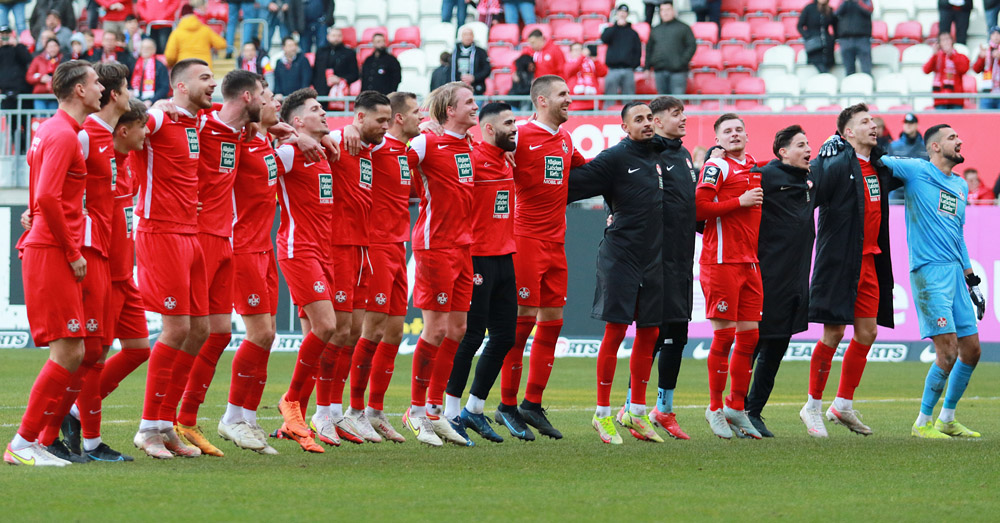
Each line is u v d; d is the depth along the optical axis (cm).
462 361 1752
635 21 4962
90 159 1359
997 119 3688
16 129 4206
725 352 1856
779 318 1877
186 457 1501
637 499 1184
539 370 1805
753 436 1848
